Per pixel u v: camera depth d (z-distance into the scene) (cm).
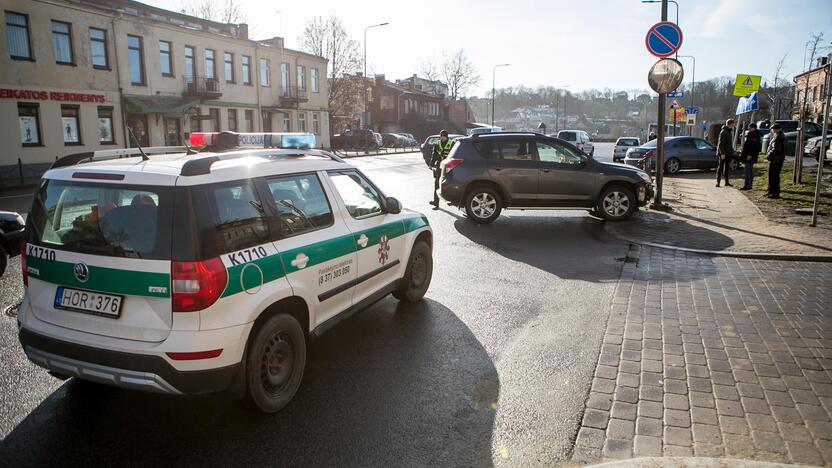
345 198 482
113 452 338
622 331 529
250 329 354
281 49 4031
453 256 846
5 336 514
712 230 995
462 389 420
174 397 404
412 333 531
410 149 5131
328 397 407
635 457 329
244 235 360
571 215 1235
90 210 352
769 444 337
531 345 502
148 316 333
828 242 864
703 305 601
